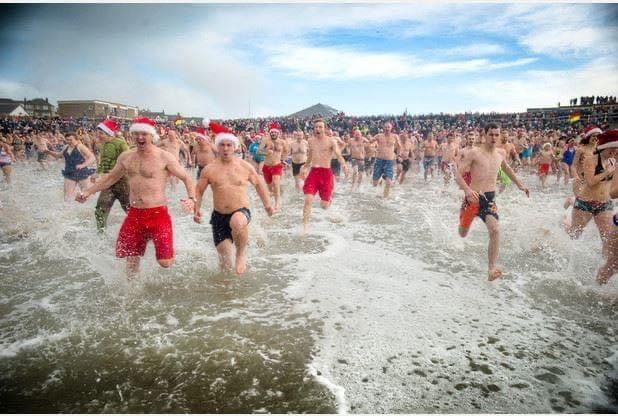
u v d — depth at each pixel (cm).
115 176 454
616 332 343
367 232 690
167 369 284
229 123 4606
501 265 516
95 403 249
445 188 1289
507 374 281
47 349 308
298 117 4572
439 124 3784
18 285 435
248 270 493
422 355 304
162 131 1307
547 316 372
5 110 7125
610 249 428
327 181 745
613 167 493
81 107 6372
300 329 344
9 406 245
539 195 1123
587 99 3444
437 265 517
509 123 3434
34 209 818
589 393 262
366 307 389
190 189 466
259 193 517
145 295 413
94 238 619
